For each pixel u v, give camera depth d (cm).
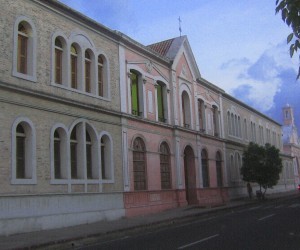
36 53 1862
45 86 1895
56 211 1870
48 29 1952
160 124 2842
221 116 4075
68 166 1977
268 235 1431
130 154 2502
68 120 2017
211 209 2819
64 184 1938
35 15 1881
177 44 3253
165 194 2834
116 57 2469
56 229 1803
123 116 2447
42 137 1842
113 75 2423
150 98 2798
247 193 4509
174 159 3025
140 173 2602
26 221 1694
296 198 4381
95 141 2212
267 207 3028
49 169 1858
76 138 2103
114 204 2291
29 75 1817
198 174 3375
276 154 4059
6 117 1675
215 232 1595
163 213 2583
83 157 2092
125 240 1511
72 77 2130
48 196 1834
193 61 3462
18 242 1408
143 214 2525
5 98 1677
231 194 4081
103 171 2300
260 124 5538
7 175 1648
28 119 1778
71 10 2073
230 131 4334
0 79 1669
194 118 3419
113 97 2398
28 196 1730
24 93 1764
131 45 2603
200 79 3581
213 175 3703
